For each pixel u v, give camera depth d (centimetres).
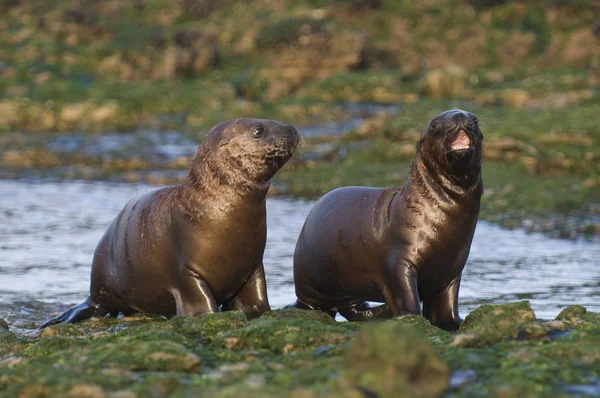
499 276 4459
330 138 10231
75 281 4556
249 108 12731
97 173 9206
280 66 15100
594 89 12550
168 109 12900
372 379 1517
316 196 7575
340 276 3356
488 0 17438
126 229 3291
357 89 13900
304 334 2262
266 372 1888
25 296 4159
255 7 18188
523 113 9944
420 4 17950
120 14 17925
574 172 7600
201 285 3081
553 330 2412
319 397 1482
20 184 8594
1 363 2150
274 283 4331
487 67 15975
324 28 15688
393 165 8519
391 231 3153
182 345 2144
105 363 1936
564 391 1703
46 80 13825
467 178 3083
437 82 13800
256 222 3114
